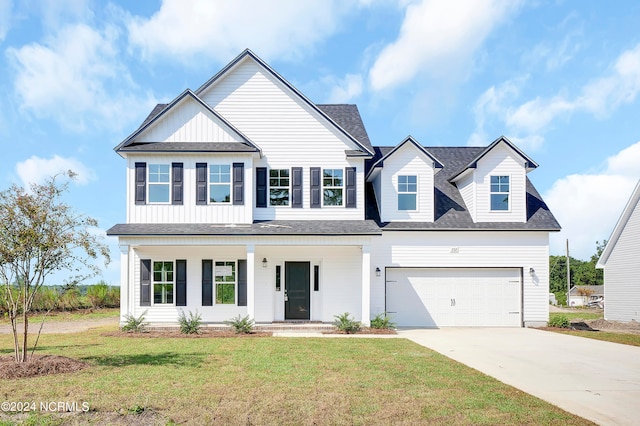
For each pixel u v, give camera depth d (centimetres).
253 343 1414
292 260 1964
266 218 1927
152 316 1902
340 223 1886
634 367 1106
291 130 1964
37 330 1856
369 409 731
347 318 1867
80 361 1065
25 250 984
